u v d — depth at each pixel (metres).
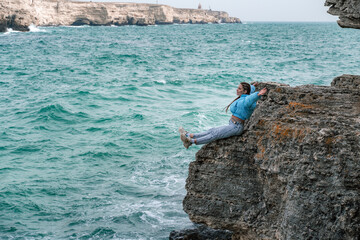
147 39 99.56
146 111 22.78
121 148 16.53
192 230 9.09
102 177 13.89
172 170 14.29
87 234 10.42
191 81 33.06
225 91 29.05
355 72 38.56
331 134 6.36
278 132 6.99
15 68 42.50
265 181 7.49
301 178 6.39
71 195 12.60
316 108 7.46
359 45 79.25
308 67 42.88
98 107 23.98
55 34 108.12
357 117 6.98
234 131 7.64
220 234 8.73
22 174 14.07
